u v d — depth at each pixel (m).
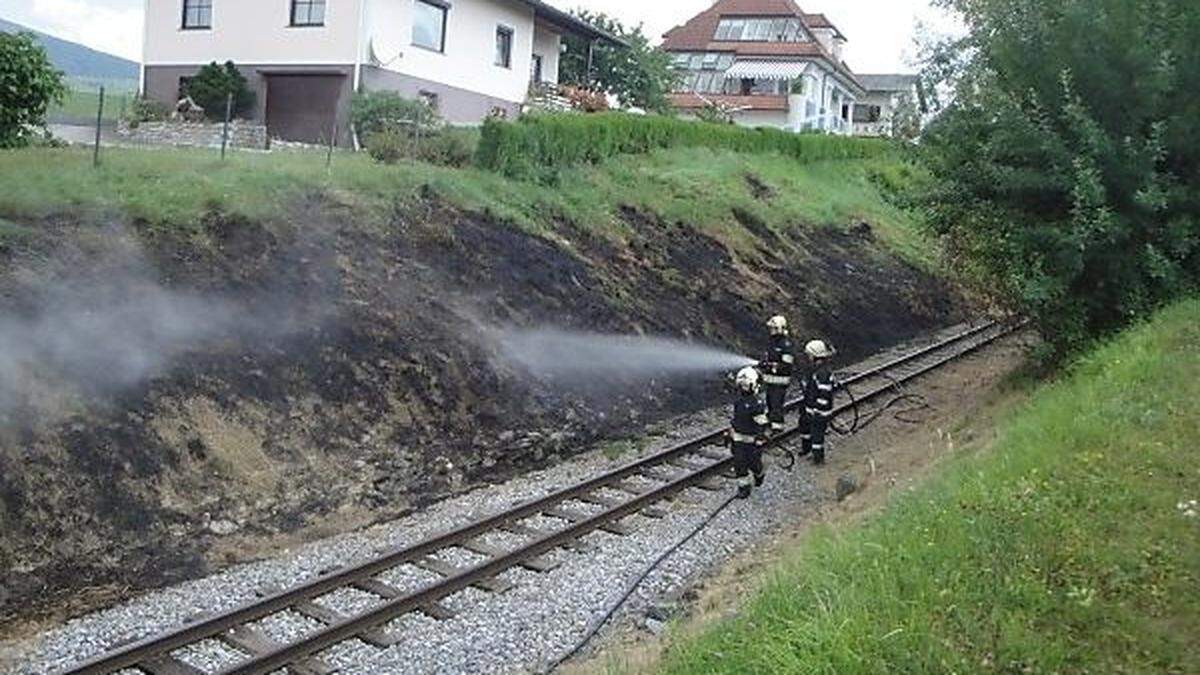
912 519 7.70
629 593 9.47
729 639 6.34
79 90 32.44
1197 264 14.69
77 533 9.40
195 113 24.50
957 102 16.11
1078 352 14.53
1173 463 8.04
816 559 7.55
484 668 7.96
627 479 13.08
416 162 19.59
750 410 12.83
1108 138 14.23
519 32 31.09
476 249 16.91
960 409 16.75
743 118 55.44
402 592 9.11
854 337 23.28
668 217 22.92
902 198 17.19
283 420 11.81
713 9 60.56
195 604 8.76
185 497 10.35
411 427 12.90
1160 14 14.40
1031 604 6.01
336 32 25.16
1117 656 5.54
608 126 25.22
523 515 11.32
